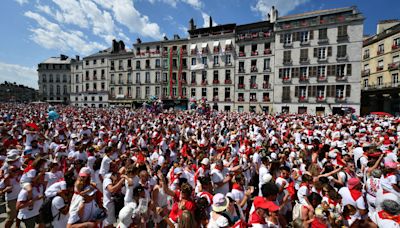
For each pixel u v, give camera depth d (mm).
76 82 65938
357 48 32625
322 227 3562
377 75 37812
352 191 4195
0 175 5094
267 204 3457
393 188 4371
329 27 34375
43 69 72438
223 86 44031
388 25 38562
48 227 4883
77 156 7293
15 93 88750
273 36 39344
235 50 43031
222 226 3205
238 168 6055
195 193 4934
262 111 40312
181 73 48062
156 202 5004
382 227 3244
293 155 7805
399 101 33438
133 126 15805
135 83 51906
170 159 8492
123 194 4770
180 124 18578
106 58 56312
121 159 6781
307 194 4414
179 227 3092
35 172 4590
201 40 45969
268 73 39938
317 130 13469
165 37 51312
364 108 40531
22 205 4207
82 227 3398
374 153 6328
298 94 37094
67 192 3666
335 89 34250
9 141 8344
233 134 11797
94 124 15156
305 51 36281
